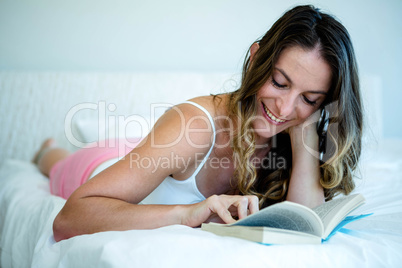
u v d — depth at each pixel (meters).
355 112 1.09
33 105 2.58
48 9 2.72
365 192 1.39
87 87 2.61
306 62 0.94
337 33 0.97
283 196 1.20
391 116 3.18
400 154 2.32
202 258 0.67
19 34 2.71
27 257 1.15
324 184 1.12
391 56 3.11
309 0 2.95
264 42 1.03
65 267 0.80
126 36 2.80
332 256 0.72
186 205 0.89
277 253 0.70
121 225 0.86
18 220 1.31
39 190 1.63
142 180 0.92
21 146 2.57
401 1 3.06
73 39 2.76
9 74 2.57
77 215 0.88
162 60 2.86
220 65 2.91
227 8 2.88
